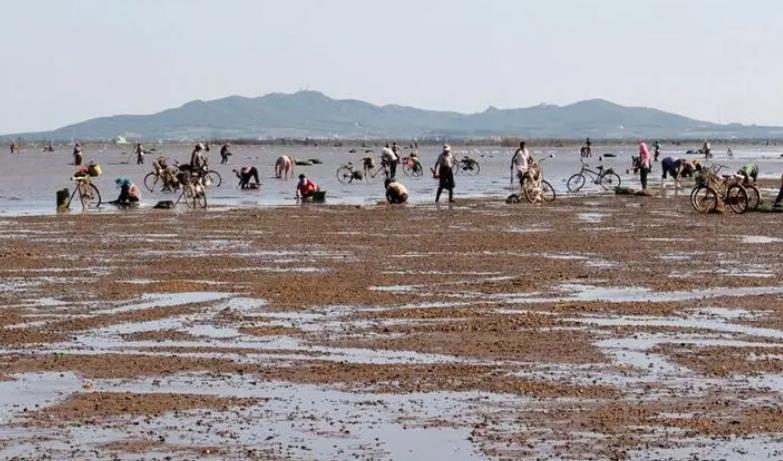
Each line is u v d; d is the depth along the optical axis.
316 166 161.50
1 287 31.78
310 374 20.39
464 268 36.41
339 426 16.89
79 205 70.38
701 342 23.38
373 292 30.80
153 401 18.38
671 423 16.92
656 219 57.72
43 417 17.34
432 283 32.72
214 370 20.77
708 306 28.25
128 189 69.81
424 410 17.80
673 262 38.12
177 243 44.88
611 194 81.88
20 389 19.23
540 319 26.25
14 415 17.47
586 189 90.75
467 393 18.91
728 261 38.41
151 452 15.56
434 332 24.59
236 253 41.06
